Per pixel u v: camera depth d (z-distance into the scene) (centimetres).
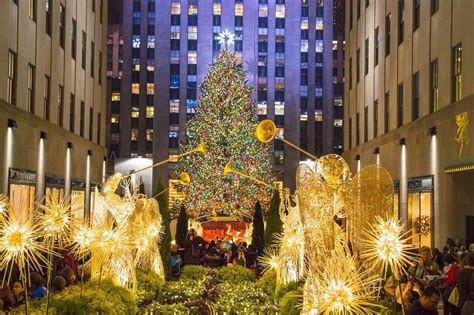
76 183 3394
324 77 8019
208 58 7819
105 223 1397
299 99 7925
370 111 3728
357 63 4119
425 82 2706
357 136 4112
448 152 2380
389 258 758
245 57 7894
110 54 8125
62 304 1034
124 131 7812
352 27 4294
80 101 3600
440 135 2478
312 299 874
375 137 3634
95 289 1198
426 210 2661
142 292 1459
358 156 3978
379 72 3519
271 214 2094
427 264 1345
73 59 3428
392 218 820
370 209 905
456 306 1195
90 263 1407
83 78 3675
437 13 2555
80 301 1071
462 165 2145
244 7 7950
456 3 2327
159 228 1673
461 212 2347
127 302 1255
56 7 3034
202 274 1900
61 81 3153
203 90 5422
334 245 896
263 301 1558
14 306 1031
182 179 2811
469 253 1120
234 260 2117
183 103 7750
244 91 5175
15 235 729
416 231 2633
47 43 2884
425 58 2712
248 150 4912
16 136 2384
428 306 776
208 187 4778
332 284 761
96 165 4025
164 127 7681
